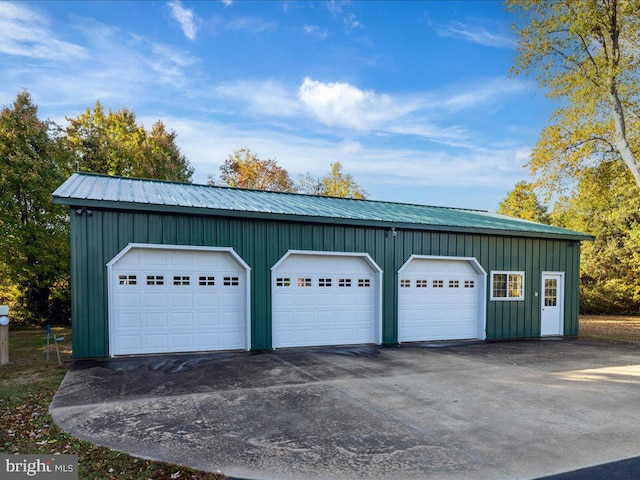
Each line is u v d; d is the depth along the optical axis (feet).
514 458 12.21
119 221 26.66
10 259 46.44
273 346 30.73
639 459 12.29
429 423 15.20
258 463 11.68
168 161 70.44
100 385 20.15
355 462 11.81
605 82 47.34
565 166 54.29
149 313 27.63
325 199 44.57
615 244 75.56
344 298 33.47
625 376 23.70
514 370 25.08
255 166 102.68
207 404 17.22
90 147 62.39
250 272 30.01
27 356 28.63
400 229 35.32
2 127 46.80
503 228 39.52
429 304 36.78
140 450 12.51
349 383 21.13
